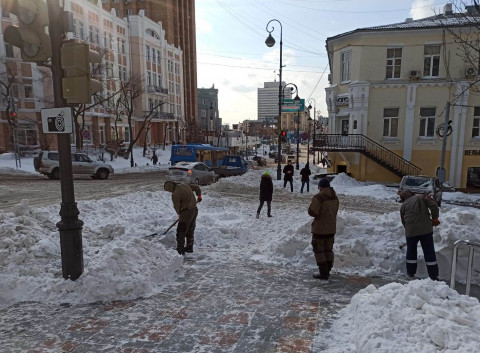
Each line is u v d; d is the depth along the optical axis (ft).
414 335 9.77
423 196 18.17
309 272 18.72
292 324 12.64
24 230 18.65
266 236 28.30
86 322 12.69
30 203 39.96
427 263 17.69
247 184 65.51
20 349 10.88
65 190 15.28
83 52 14.37
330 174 78.43
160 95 191.21
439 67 72.43
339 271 18.78
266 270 18.93
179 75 222.07
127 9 220.02
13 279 14.90
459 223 19.93
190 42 266.77
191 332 12.05
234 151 247.91
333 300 14.93
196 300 14.79
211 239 25.02
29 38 13.83
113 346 11.12
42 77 116.88
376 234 21.33
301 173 59.62
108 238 22.86
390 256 19.34
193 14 269.23
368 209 45.85
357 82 74.74
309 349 10.92
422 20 83.41
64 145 15.05
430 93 72.90
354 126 76.79
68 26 14.70
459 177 73.56
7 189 52.85
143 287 15.39
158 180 76.02
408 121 74.23
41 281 15.26
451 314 10.15
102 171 78.13
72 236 15.30
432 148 74.23
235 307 14.12
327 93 82.99
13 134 102.32
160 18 220.23
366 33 73.41
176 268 18.40
